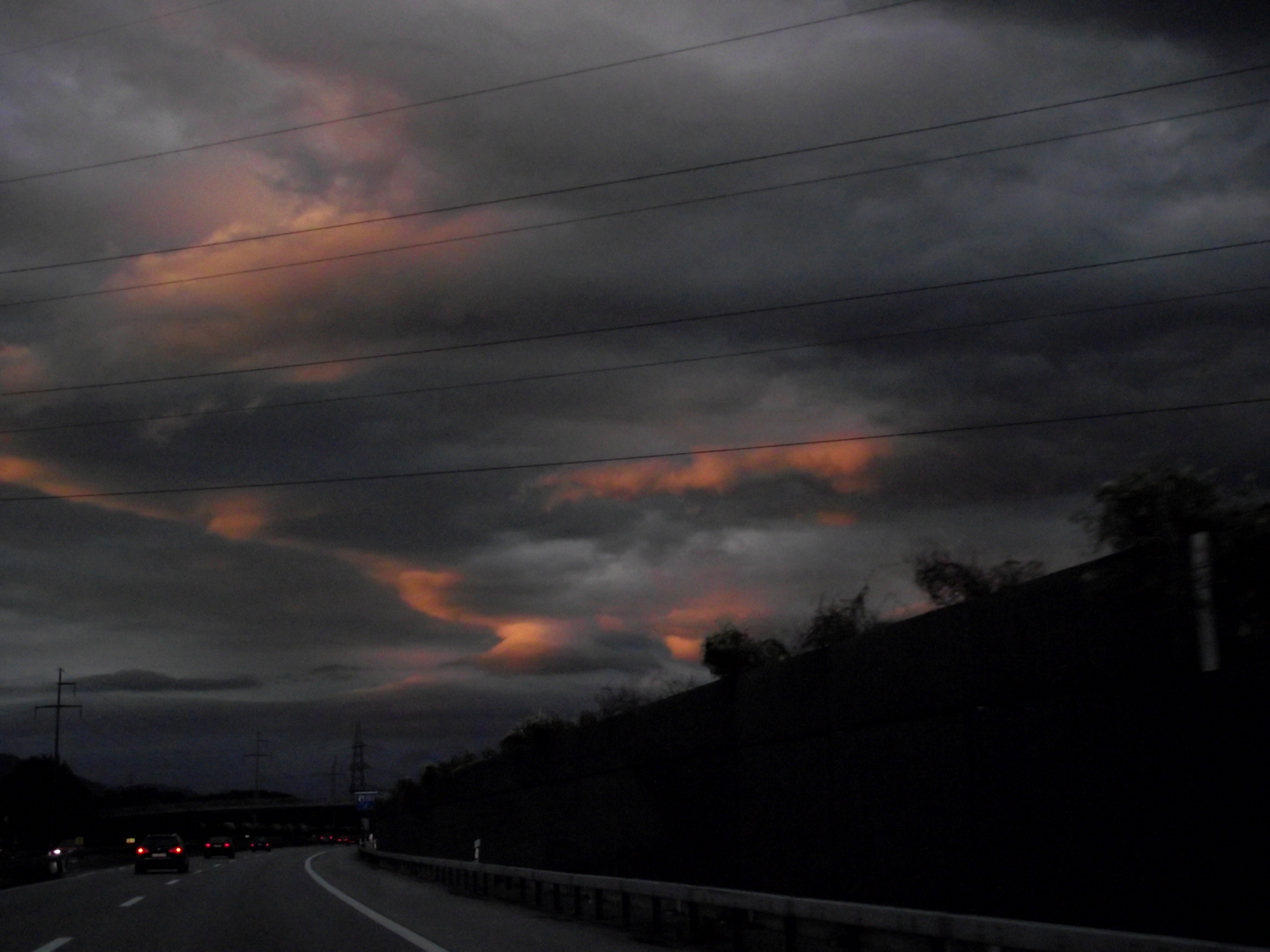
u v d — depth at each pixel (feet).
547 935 59.57
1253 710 32.53
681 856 73.05
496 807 127.34
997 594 43.73
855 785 53.26
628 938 58.23
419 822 189.98
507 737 120.37
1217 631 33.83
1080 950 31.09
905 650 49.65
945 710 46.55
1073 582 39.52
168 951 53.16
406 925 66.08
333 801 552.41
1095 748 38.24
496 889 95.66
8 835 429.38
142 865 155.94
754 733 63.93
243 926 65.62
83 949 54.29
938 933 37.42
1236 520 34.73
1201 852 33.88
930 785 47.32
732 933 55.01
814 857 56.59
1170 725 35.24
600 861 88.94
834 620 65.98
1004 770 42.68
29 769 442.91
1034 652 41.47
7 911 81.41
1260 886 31.86
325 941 57.06
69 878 154.92
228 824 477.36
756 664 70.74
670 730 75.92
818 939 53.36
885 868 50.29
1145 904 35.76
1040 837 40.57
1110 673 37.73
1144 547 36.19
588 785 93.15
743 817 64.69
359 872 153.79
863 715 52.70
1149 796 35.88
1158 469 37.47
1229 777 33.14
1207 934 33.45
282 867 172.35
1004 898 42.27
